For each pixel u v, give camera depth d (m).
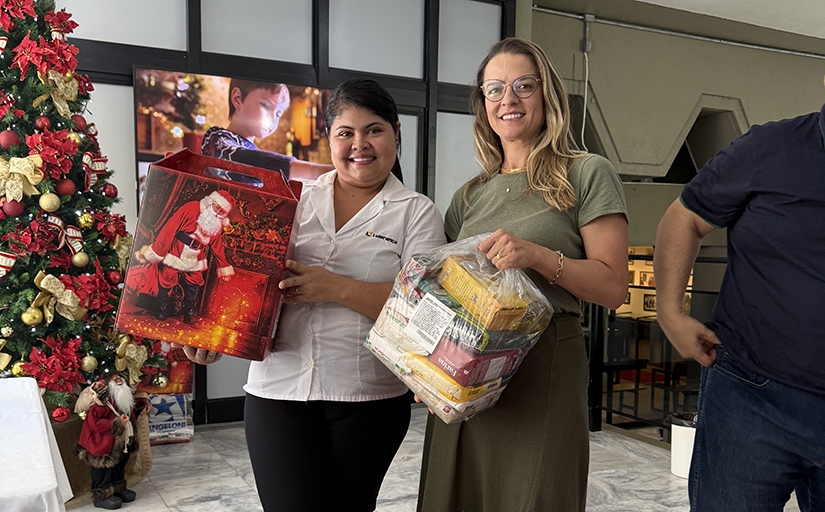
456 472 1.59
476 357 1.29
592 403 4.36
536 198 1.53
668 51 6.85
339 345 1.63
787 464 1.38
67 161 2.97
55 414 2.87
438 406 1.35
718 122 7.75
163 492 3.17
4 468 0.87
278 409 1.63
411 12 5.09
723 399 1.46
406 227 1.70
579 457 1.49
